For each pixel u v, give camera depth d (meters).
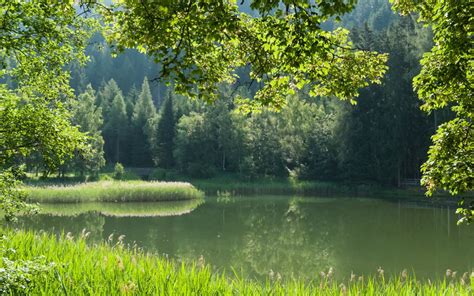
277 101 6.67
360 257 16.98
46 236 10.05
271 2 4.69
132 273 7.27
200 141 69.12
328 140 60.41
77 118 66.50
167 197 40.62
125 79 144.38
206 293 6.52
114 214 30.11
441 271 14.66
